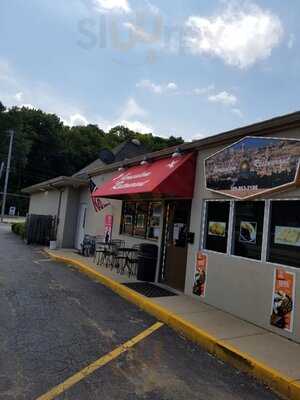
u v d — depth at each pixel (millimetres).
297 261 5629
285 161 5785
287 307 5586
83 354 4617
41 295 7500
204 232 7801
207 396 3814
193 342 5496
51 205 20547
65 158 73625
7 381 3730
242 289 6508
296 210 5742
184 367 4527
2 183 65000
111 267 11305
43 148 72312
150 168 9742
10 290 7699
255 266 6297
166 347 5160
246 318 6328
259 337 5473
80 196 17328
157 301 7297
